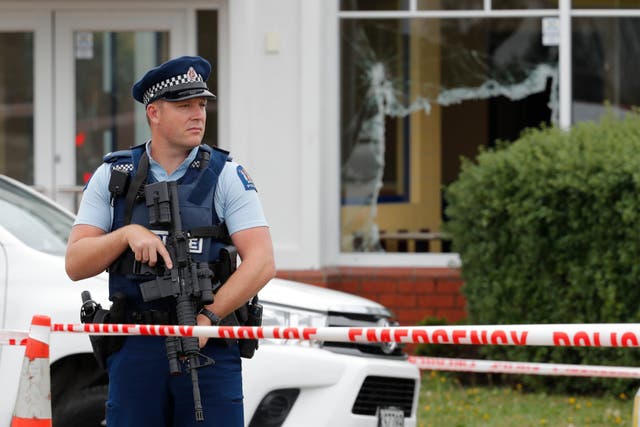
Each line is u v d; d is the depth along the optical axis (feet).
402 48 129.39
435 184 129.29
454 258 127.75
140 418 51.34
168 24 128.77
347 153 129.90
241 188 52.37
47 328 56.18
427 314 125.49
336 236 128.26
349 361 70.28
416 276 125.49
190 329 49.70
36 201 79.66
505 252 110.93
